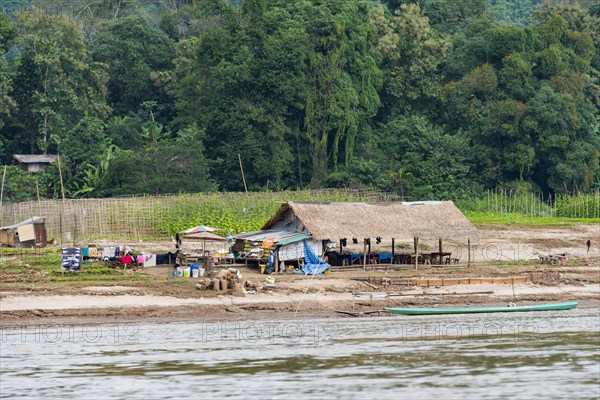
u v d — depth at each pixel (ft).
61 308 386.11
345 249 549.13
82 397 267.39
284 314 401.70
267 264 468.75
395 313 411.95
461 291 452.35
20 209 583.99
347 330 369.50
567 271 510.58
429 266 503.20
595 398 270.05
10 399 264.52
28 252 507.71
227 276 424.05
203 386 279.08
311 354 323.16
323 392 273.75
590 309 435.12
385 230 481.87
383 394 272.51
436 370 301.22
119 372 294.66
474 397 270.26
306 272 467.93
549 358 320.29
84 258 475.31
